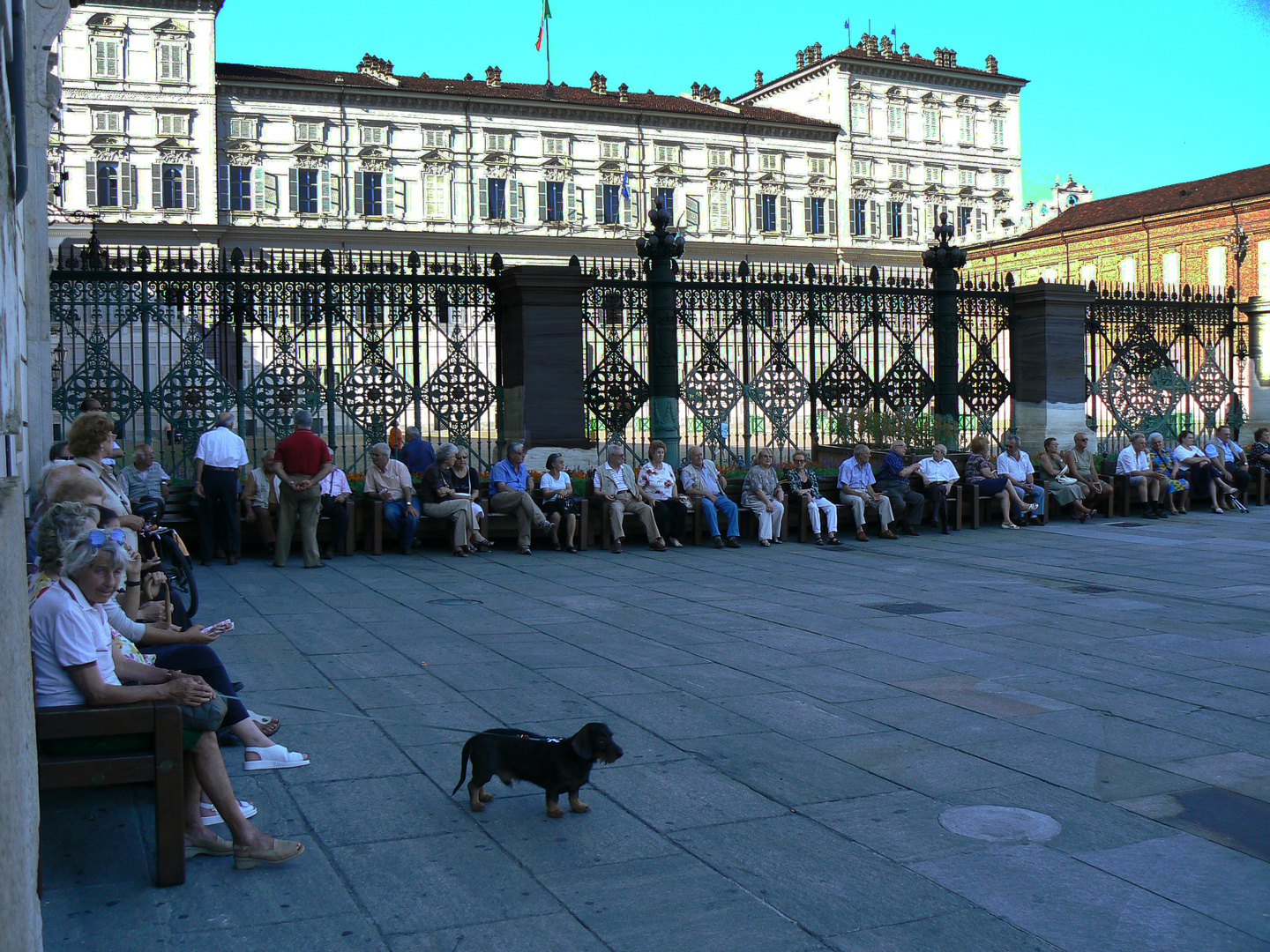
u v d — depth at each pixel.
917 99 68.25
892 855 4.29
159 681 4.49
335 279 14.24
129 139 51.22
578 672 7.18
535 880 4.04
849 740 5.77
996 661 7.57
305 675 7.02
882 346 21.34
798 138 64.62
